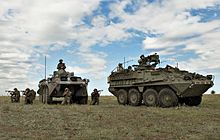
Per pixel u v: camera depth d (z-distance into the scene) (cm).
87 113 1727
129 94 2691
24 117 1529
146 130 1194
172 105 2350
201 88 2339
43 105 2383
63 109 1969
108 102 3086
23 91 2752
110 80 2881
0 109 1894
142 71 2572
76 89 2753
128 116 1612
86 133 1119
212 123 1404
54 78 2705
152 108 2172
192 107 2267
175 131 1188
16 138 1027
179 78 2339
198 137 1073
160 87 2455
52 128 1223
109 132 1140
